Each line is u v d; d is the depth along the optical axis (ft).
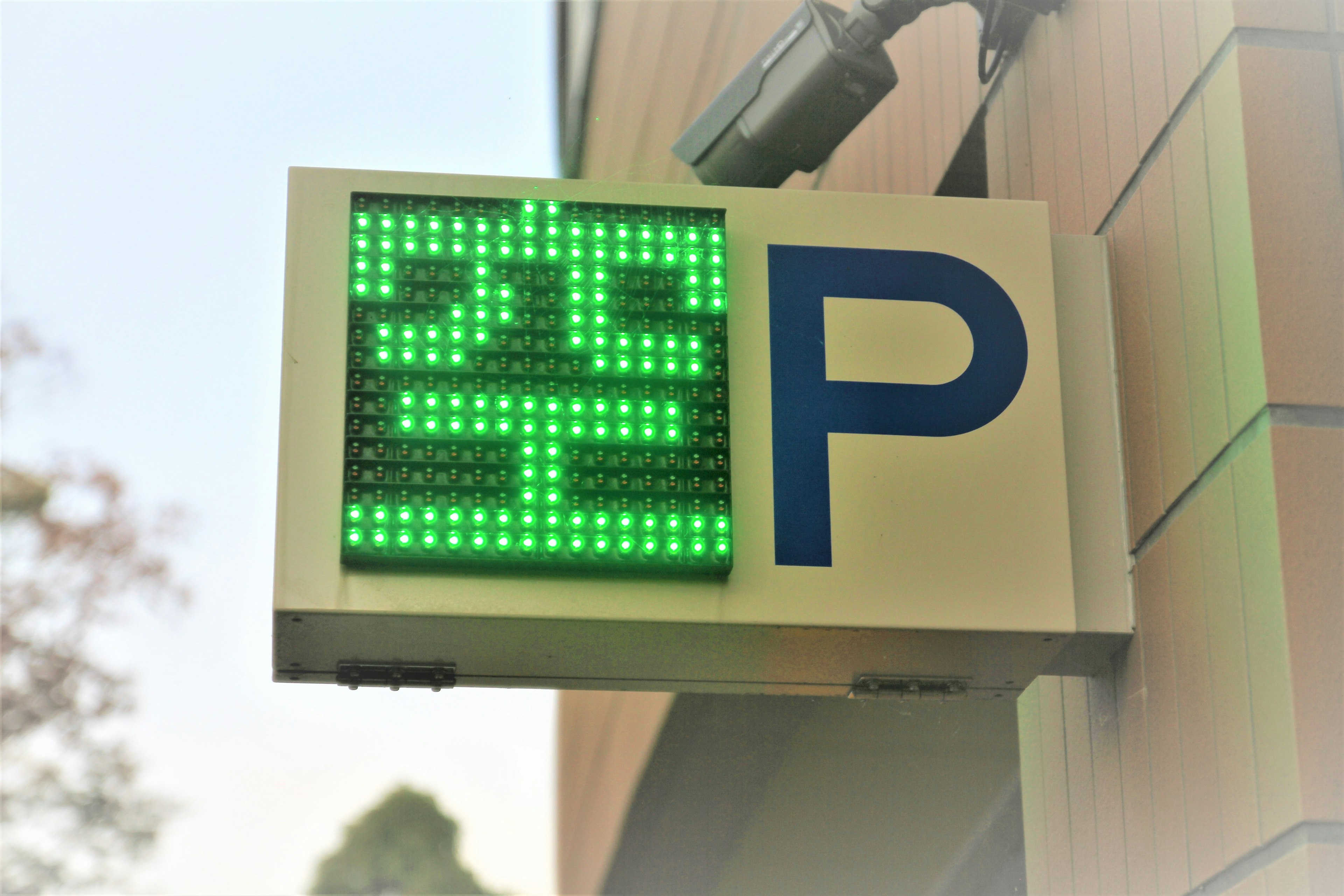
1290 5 13.70
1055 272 16.56
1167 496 14.61
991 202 16.39
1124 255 16.29
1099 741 16.19
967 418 15.43
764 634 14.58
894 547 14.84
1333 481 12.37
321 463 14.52
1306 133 13.34
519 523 14.29
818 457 15.10
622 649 14.96
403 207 15.49
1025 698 19.15
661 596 14.40
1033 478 15.28
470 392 14.76
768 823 34.04
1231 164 13.46
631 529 14.40
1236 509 12.96
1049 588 14.88
